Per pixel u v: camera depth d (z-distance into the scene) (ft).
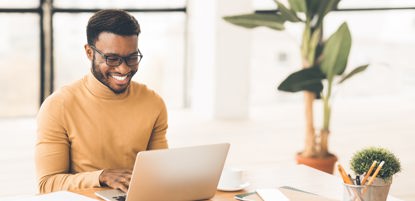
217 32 19.08
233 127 18.61
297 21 11.14
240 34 19.25
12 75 18.56
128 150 7.30
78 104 7.12
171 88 20.63
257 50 21.85
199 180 6.07
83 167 7.16
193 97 20.48
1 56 18.29
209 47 19.43
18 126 17.89
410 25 23.86
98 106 7.14
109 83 6.94
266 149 16.11
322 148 11.43
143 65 20.08
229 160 14.90
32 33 18.40
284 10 11.12
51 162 6.90
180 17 20.13
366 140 17.53
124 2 19.22
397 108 22.44
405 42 24.08
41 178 6.85
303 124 19.43
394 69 24.26
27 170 13.75
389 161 5.81
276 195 6.23
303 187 6.85
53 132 6.97
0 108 18.69
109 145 7.21
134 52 6.79
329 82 11.09
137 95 7.41
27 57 18.53
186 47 20.43
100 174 6.50
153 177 5.75
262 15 11.25
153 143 7.66
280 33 21.84
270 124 19.24
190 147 5.88
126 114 7.27
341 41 10.55
